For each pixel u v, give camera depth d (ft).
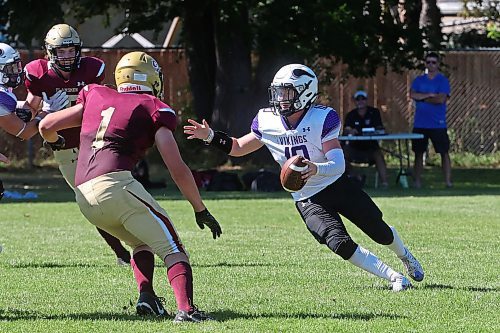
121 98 49.75
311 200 59.72
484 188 151.64
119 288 62.03
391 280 60.80
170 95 198.70
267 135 58.54
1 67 55.21
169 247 48.96
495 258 75.72
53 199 135.85
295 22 163.94
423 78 151.23
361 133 149.69
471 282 64.18
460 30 263.49
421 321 50.47
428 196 135.74
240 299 57.41
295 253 78.95
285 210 116.47
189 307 48.96
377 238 60.70
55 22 160.97
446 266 71.36
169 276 49.08
